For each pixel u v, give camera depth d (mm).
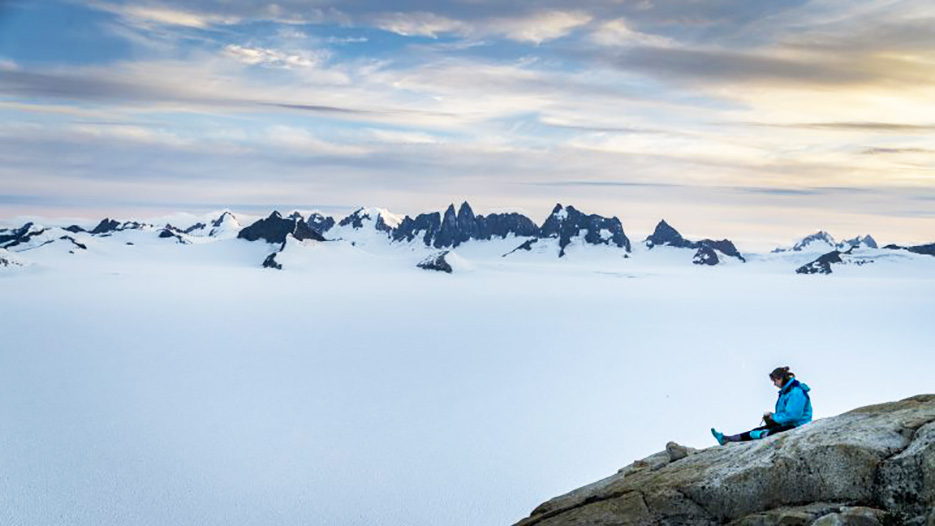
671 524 13664
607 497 15500
